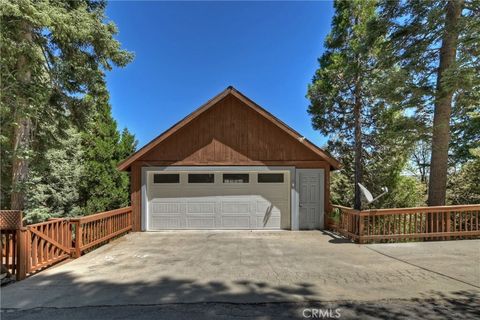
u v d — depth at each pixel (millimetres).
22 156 7715
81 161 15742
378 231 8633
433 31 9406
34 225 5766
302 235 9781
